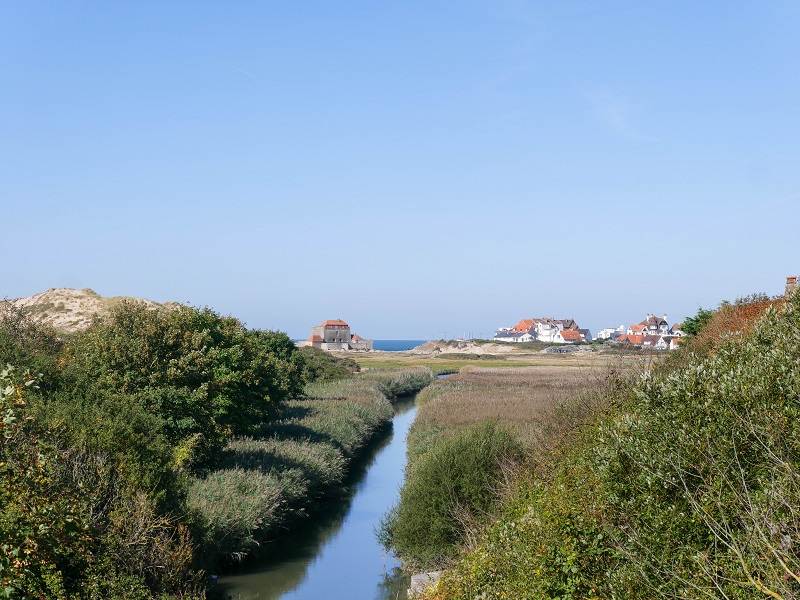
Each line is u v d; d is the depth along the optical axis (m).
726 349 12.90
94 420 18.73
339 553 23.48
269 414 38.41
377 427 49.22
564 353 143.50
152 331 26.20
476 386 60.56
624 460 10.50
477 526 17.81
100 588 14.11
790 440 8.73
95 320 28.12
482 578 13.38
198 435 25.64
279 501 24.52
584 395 20.31
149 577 15.62
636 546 9.34
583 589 10.46
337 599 19.27
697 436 9.41
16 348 25.17
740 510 8.33
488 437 21.41
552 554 11.12
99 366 25.42
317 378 76.38
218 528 20.81
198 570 18.06
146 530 15.52
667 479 9.30
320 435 36.97
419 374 89.12
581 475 12.22
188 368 25.83
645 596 8.63
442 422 36.34
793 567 7.08
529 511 14.44
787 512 7.70
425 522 19.89
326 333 196.88
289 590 20.06
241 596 19.48
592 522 10.70
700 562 7.95
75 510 11.27
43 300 68.44
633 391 11.90
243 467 27.11
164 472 18.80
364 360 138.75
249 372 31.56
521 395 47.94
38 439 11.66
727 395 9.72
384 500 30.59
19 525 9.84
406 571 20.48
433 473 20.27
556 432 19.48
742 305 24.91
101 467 16.09
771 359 10.31
